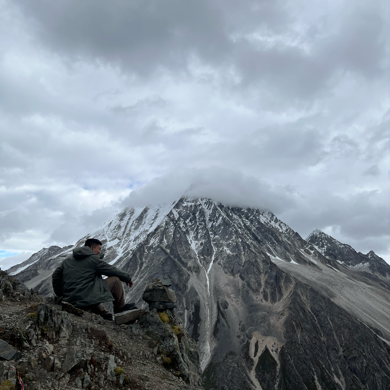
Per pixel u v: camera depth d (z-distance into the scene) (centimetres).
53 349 724
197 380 1061
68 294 1081
